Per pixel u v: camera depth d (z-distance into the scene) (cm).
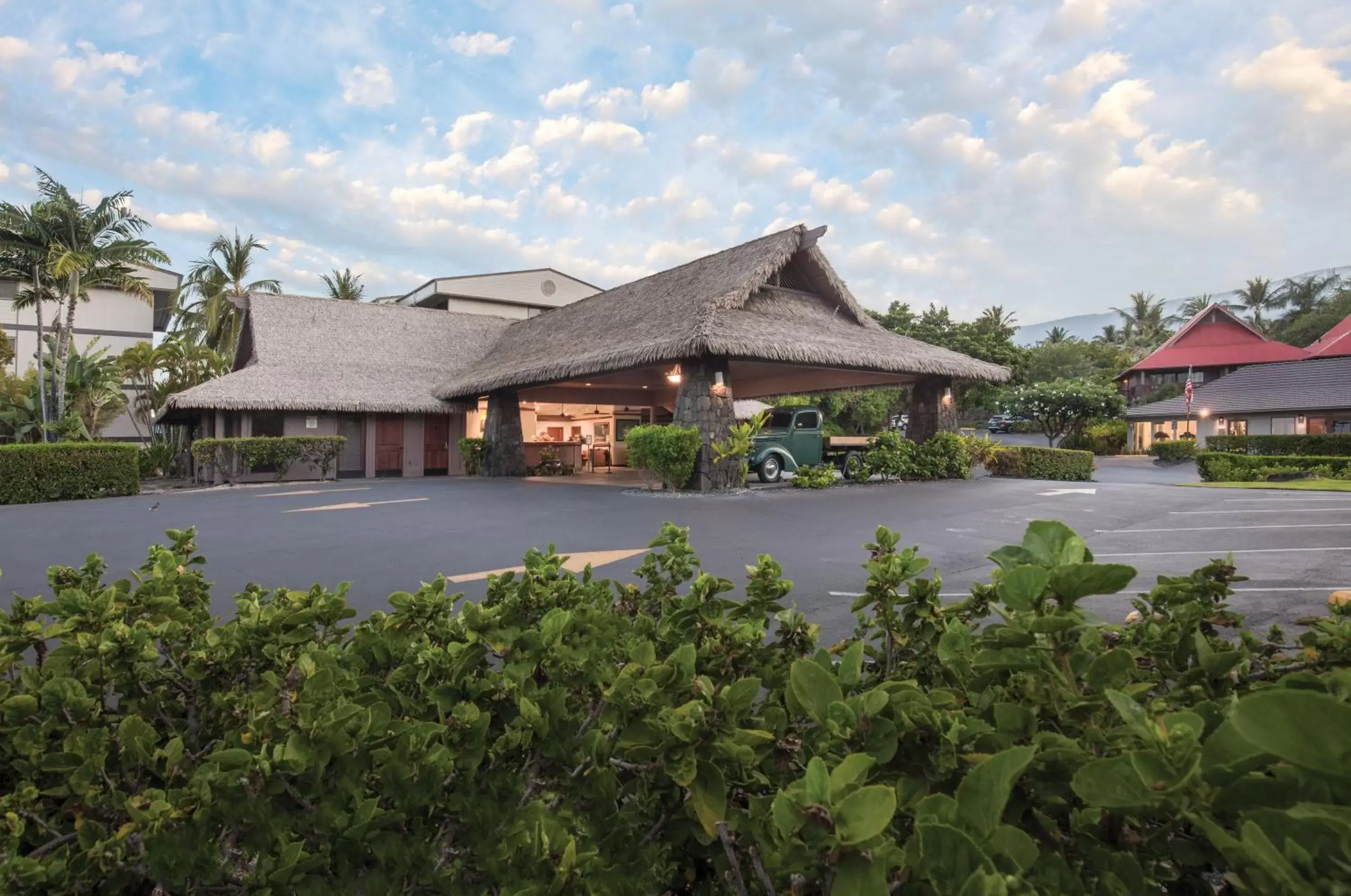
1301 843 59
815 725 114
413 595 168
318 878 95
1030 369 5938
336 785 99
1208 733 93
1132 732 88
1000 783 75
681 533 232
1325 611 484
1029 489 1466
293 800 101
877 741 94
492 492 1498
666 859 112
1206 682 128
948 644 131
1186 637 145
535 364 1908
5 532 938
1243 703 60
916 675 162
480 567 670
